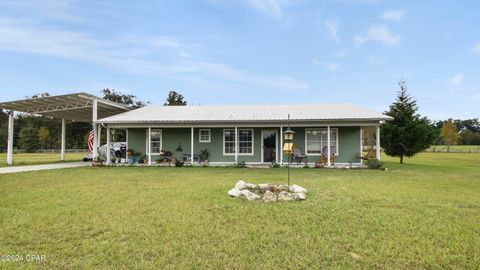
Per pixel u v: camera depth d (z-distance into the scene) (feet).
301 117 50.72
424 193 24.43
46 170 44.60
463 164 64.90
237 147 54.19
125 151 63.57
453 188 27.48
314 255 11.44
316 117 50.39
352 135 54.39
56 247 12.24
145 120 52.49
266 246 12.35
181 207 18.93
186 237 13.37
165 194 23.44
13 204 19.92
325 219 16.24
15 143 177.58
